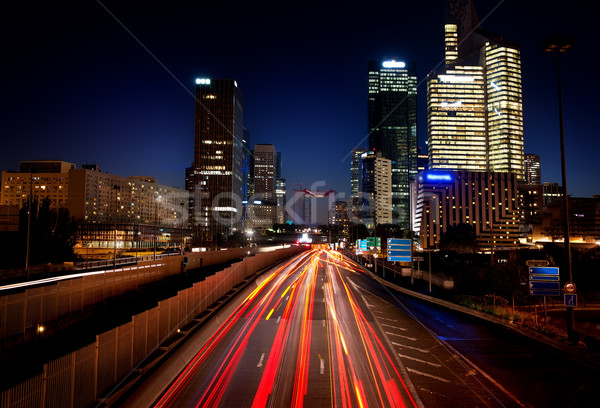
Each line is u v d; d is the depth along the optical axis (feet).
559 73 75.36
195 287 91.15
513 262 201.46
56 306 88.17
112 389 47.93
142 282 139.64
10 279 117.50
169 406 48.06
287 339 80.12
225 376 58.54
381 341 80.28
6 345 71.51
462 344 78.89
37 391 35.81
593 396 51.62
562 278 224.74
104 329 101.14
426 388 54.80
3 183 633.20
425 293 150.51
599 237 574.15
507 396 52.01
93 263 153.07
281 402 49.47
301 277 201.77
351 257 380.99
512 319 101.04
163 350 63.87
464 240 459.73
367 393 52.80
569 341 72.84
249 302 123.44
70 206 613.93
